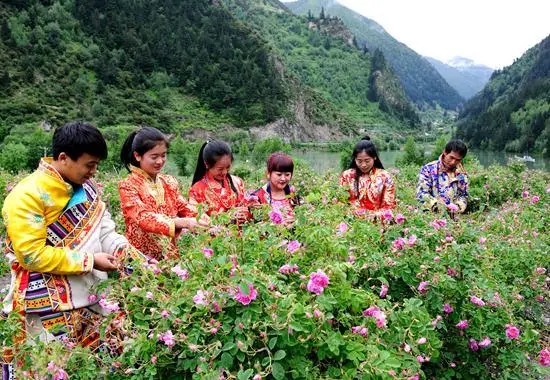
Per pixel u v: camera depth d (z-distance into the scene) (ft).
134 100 319.47
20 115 254.27
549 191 25.09
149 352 6.06
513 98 383.45
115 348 6.74
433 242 9.39
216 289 6.07
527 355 9.02
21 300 6.82
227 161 10.82
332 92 572.51
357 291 6.83
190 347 5.71
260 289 6.09
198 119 333.62
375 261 8.23
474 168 38.19
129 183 9.12
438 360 8.98
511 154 282.36
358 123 496.23
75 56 330.95
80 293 7.18
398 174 37.35
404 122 574.15
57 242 6.91
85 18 369.91
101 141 6.77
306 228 7.92
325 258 7.48
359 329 6.34
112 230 8.09
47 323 6.91
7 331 6.43
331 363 6.27
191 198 11.06
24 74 290.35
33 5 348.38
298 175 25.96
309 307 6.02
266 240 7.64
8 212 6.57
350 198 13.35
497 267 10.30
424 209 13.46
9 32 311.68
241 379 5.28
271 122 350.23
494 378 9.17
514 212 17.17
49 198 6.69
